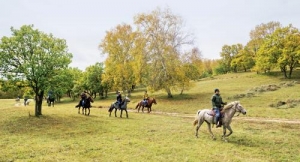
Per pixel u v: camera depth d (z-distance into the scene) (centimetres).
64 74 2519
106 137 1725
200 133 1831
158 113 3378
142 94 6512
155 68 4509
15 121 2280
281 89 4406
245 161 1181
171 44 4475
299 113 2559
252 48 8862
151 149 1416
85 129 1998
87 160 1234
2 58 2253
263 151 1347
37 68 2309
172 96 5141
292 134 1706
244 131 1866
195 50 4625
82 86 6725
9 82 2355
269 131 1822
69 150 1408
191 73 4941
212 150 1376
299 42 5891
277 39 6372
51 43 2425
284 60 5894
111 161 1221
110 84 6244
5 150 1388
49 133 1845
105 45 5597
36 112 2569
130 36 5500
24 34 2327
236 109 1524
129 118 2686
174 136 1741
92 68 6656
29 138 1683
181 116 2950
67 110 3353
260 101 3581
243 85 5950
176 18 4497
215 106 1622
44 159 1239
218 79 7994
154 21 4459
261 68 6994
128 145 1510
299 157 1235
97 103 5309
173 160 1222
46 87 2444
